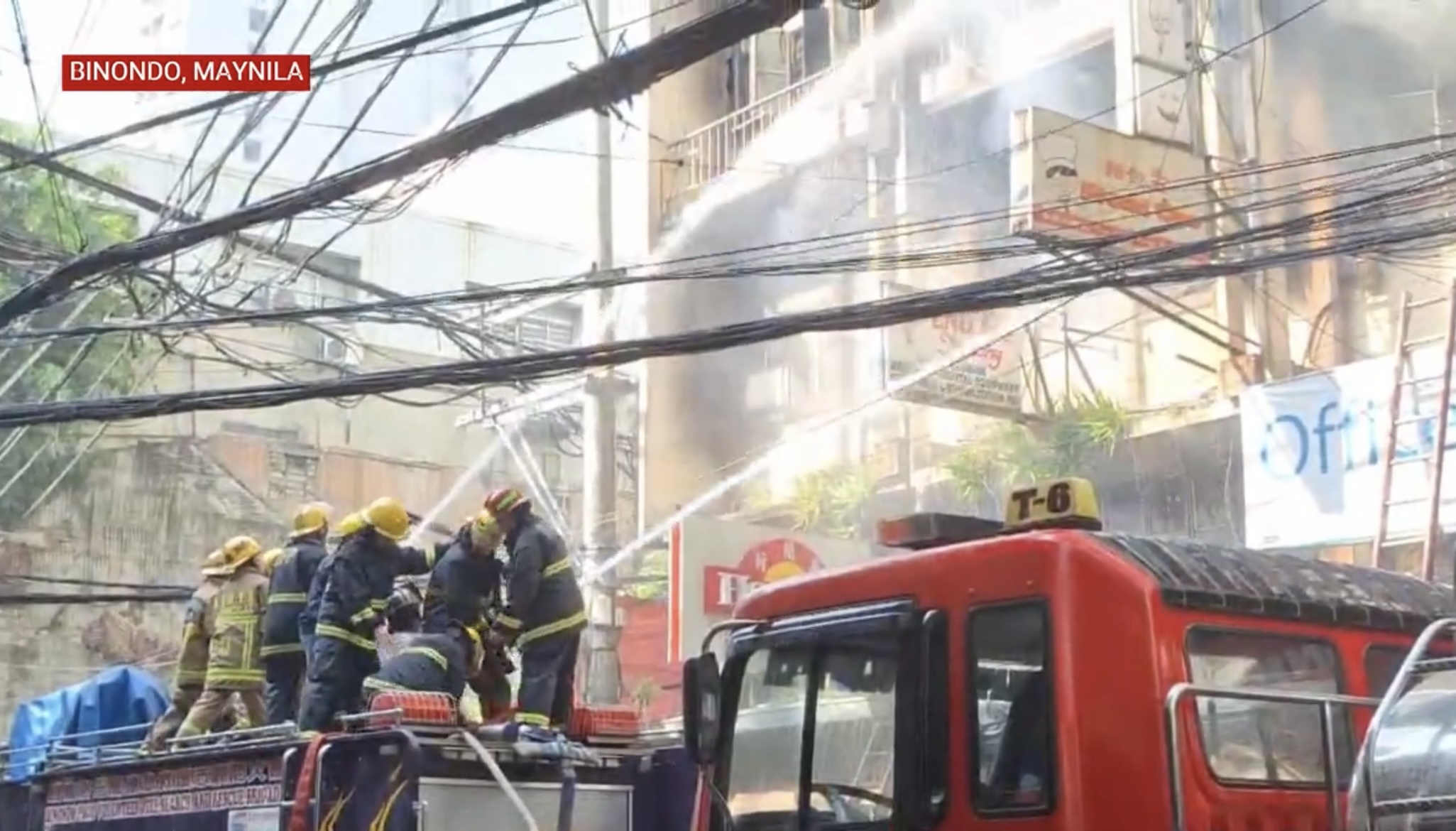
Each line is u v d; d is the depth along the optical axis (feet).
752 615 20.43
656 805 22.50
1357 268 49.11
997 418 53.31
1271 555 19.15
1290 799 16.92
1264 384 43.45
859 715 18.56
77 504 74.38
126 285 39.14
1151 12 51.52
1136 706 16.47
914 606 18.34
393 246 93.81
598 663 45.44
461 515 85.46
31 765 27.81
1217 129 50.60
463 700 25.13
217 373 81.87
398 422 87.97
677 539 51.06
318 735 20.34
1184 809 15.93
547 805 20.99
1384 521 37.29
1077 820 16.33
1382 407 39.24
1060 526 18.84
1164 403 52.21
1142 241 45.62
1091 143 45.32
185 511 77.41
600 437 46.80
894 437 60.80
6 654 72.02
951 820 17.35
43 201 67.67
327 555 25.44
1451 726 13.71
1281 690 17.53
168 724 27.91
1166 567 17.26
